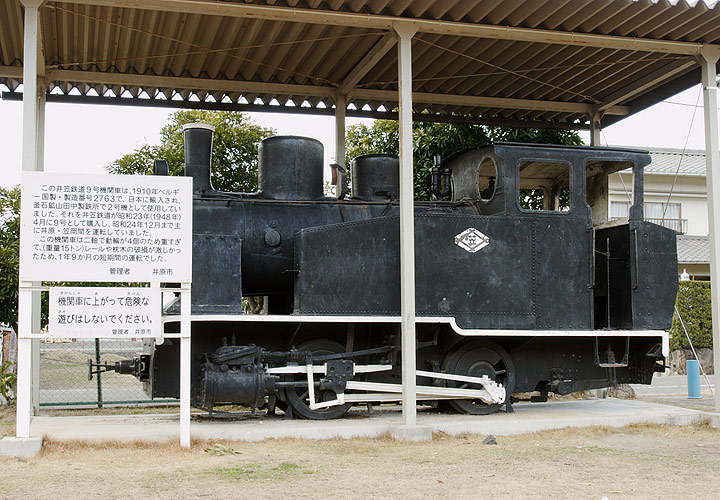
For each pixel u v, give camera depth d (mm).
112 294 6344
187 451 6480
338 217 8398
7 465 5875
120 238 6387
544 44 9133
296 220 8266
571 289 8352
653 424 8273
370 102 10828
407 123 7555
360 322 7773
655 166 24766
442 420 7934
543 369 8602
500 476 5656
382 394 8070
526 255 8281
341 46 9062
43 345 17000
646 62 9602
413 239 7539
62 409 9555
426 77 10242
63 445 6473
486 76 10188
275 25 8453
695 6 7531
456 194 9234
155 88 10062
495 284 8148
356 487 5234
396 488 5223
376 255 8039
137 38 8820
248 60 9422
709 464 6211
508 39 8656
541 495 5043
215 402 7457
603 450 6855
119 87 10023
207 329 7816
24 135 6703
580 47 9195
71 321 6258
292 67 9695
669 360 19484
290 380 7902
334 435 7219
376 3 7293
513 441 7316
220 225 7973
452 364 8289
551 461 6285
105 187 6398
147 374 7672
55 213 6301
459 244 8102
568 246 8406
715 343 8414
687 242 24422
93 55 9242
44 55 8812
